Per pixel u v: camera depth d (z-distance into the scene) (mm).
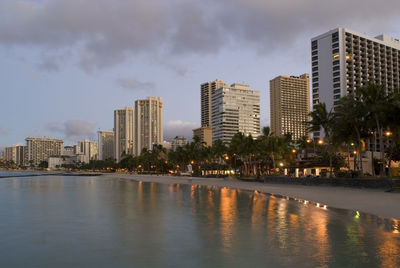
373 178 47125
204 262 11758
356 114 50969
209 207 27797
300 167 72375
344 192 39500
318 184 53500
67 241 15227
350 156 83375
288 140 97875
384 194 35781
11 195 42906
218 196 38812
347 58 166000
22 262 12055
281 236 15812
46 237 16125
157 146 190500
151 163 197250
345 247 13562
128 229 18000
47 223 20188
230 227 18312
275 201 32125
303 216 22078
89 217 22547
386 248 13375
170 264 11594
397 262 11477
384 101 48094
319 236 15711
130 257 12523
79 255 12891
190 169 144375
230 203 30828
